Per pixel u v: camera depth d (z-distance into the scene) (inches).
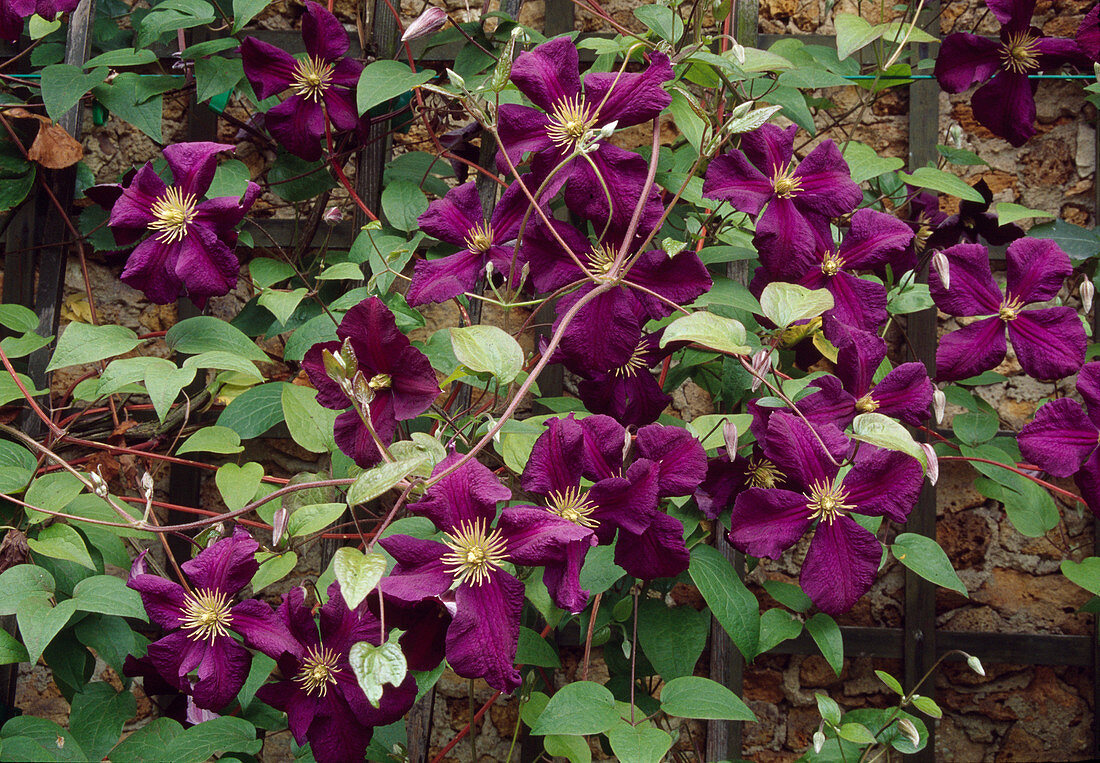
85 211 45.5
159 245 35.3
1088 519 47.4
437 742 47.4
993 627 47.8
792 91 39.2
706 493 36.8
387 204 39.4
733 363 37.2
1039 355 36.1
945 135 48.3
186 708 36.7
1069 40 39.7
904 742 36.8
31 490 35.9
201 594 32.6
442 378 41.1
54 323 42.9
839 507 32.8
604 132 31.4
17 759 32.4
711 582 36.4
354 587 27.4
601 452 32.1
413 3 48.0
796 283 34.9
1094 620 47.2
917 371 34.4
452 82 32.7
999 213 40.6
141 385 40.9
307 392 37.7
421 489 30.4
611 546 36.0
